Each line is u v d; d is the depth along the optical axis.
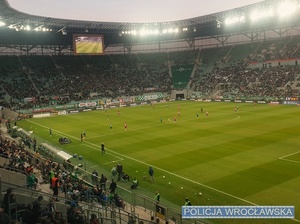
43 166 29.97
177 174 32.16
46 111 87.88
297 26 108.69
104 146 45.62
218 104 89.44
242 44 119.94
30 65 106.44
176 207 24.83
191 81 114.75
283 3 83.44
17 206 16.31
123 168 35.41
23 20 83.75
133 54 128.62
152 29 109.75
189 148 41.47
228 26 108.31
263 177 29.55
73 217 15.21
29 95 93.44
